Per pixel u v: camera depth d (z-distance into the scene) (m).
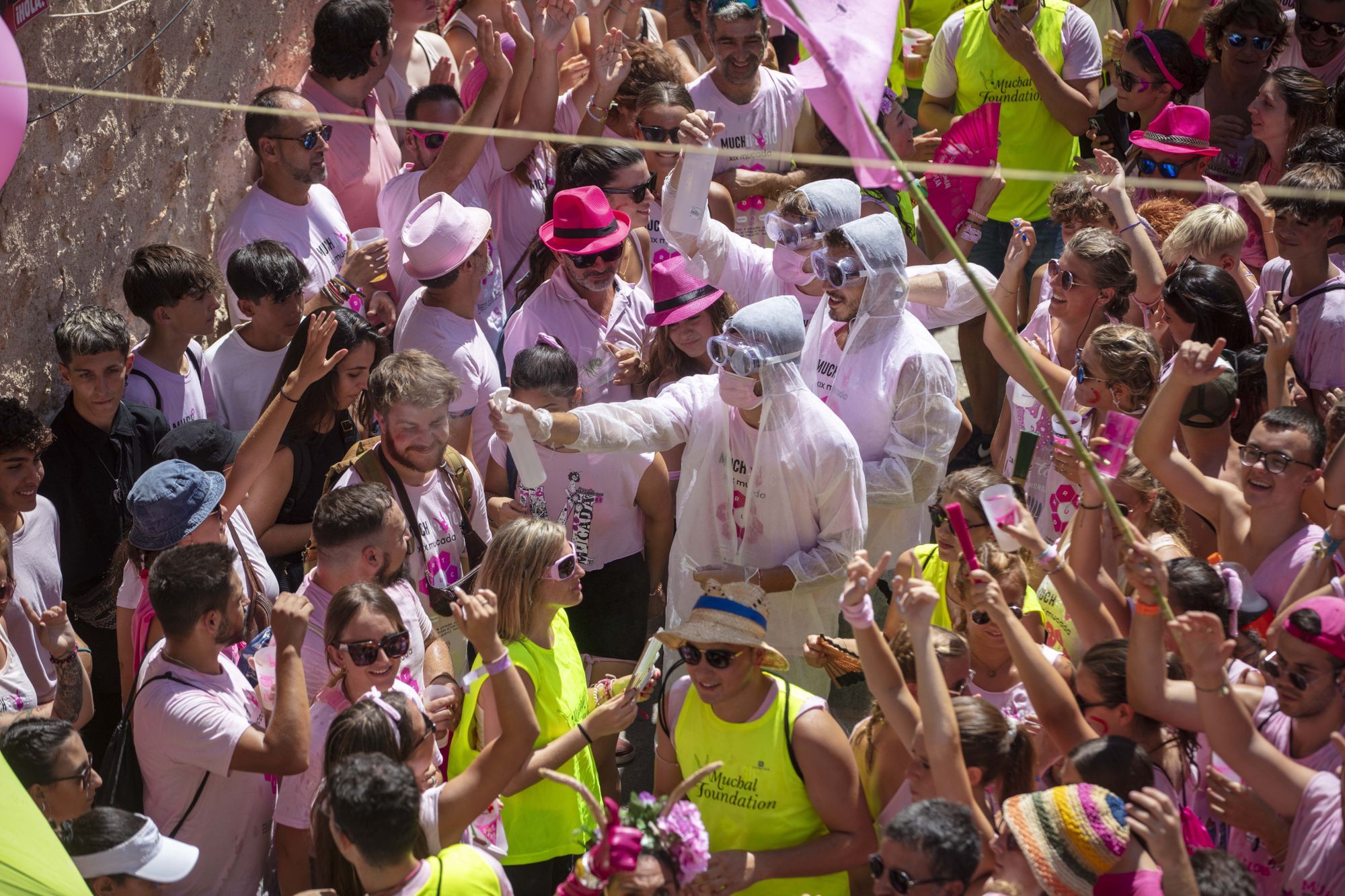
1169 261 12.66
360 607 8.03
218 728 7.80
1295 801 6.75
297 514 10.73
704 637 7.77
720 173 15.18
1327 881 6.54
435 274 11.62
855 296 10.59
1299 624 6.90
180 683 7.99
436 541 10.24
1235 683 7.75
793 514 10.05
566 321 12.29
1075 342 11.59
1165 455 9.38
